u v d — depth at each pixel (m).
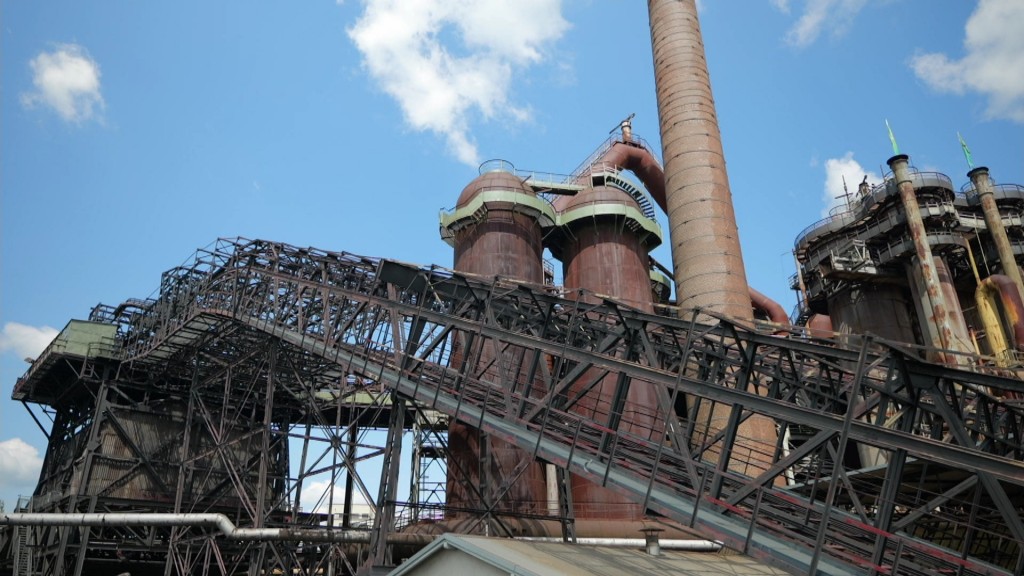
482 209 38.19
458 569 15.92
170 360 38.50
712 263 37.50
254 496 41.78
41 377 41.72
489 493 24.16
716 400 15.20
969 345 38.34
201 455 34.22
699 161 40.34
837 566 12.49
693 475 15.19
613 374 35.25
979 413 16.83
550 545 18.31
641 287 40.25
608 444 18.30
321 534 27.14
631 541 29.09
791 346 16.44
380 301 25.06
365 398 49.97
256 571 29.52
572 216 41.31
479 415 20.45
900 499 20.05
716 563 19.77
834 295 48.03
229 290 33.12
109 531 38.12
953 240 41.00
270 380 30.45
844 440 12.59
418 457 35.09
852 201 47.22
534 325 23.98
